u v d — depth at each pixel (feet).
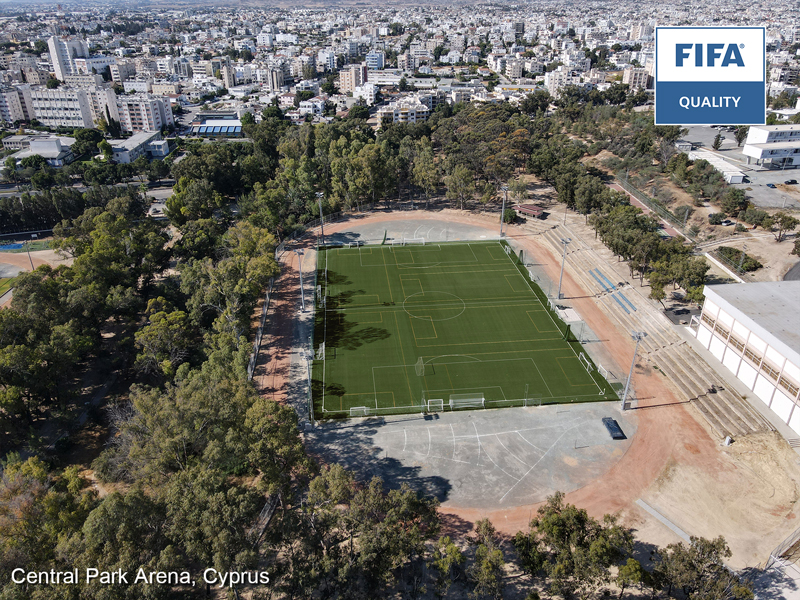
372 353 334.65
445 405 288.51
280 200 510.17
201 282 368.07
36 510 187.01
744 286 317.01
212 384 238.27
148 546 177.37
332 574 179.52
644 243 375.45
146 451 205.16
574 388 301.43
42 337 310.24
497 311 381.81
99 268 383.86
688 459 251.80
